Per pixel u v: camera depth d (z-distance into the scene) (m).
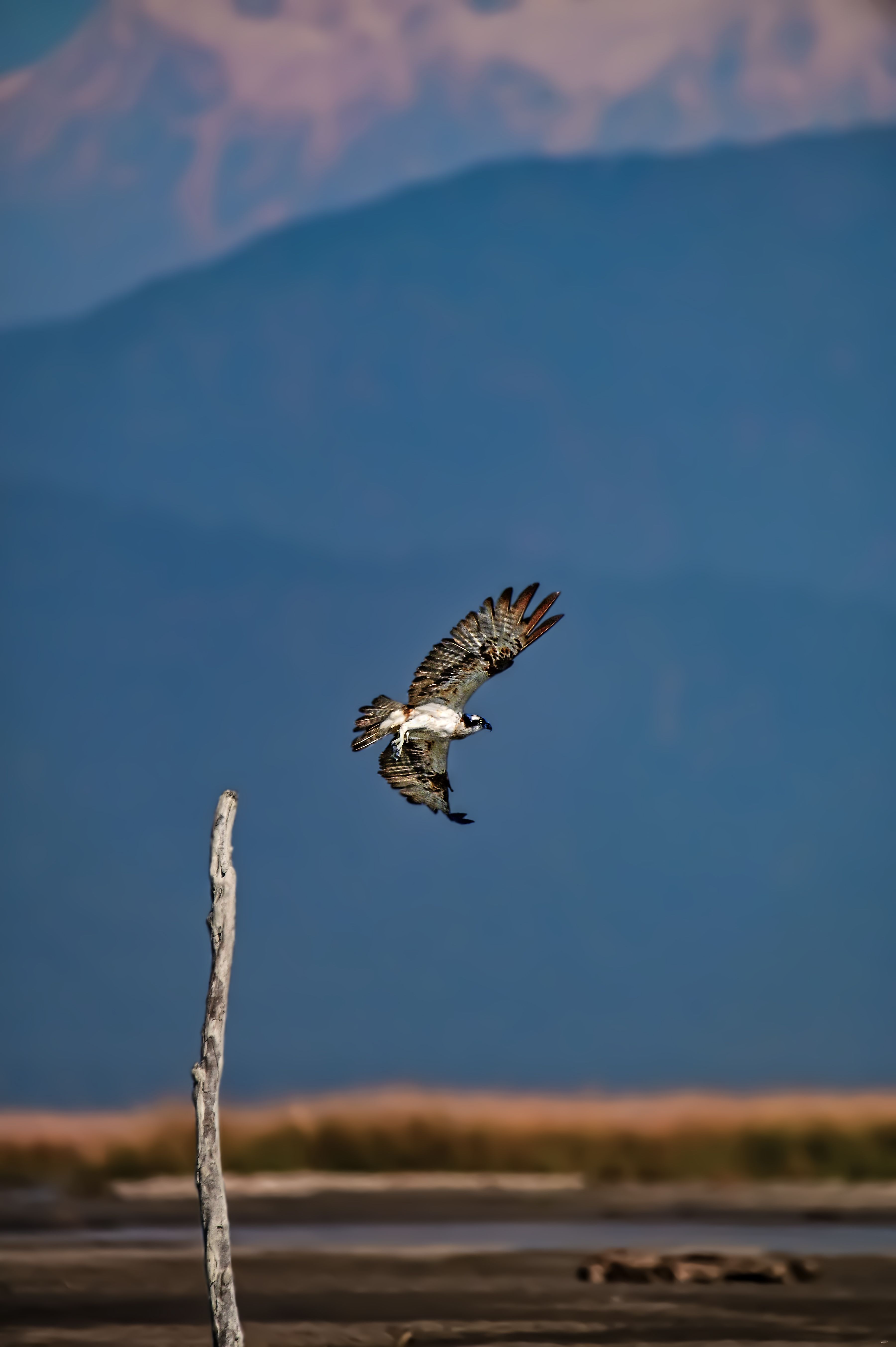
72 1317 18.66
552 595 10.70
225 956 11.73
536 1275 21.58
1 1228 26.73
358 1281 21.16
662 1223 27.73
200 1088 11.67
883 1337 17.23
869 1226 27.22
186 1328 18.03
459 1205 30.53
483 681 10.69
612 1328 17.86
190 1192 32.84
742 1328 17.78
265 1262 22.75
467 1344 17.11
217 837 11.77
